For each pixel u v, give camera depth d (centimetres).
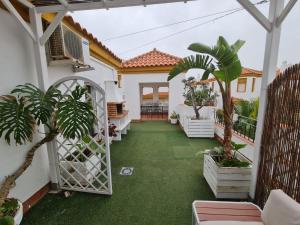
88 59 332
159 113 1030
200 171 322
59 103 203
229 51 207
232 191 236
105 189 254
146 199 241
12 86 201
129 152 421
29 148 223
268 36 199
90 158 268
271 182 192
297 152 155
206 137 534
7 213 160
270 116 196
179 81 740
